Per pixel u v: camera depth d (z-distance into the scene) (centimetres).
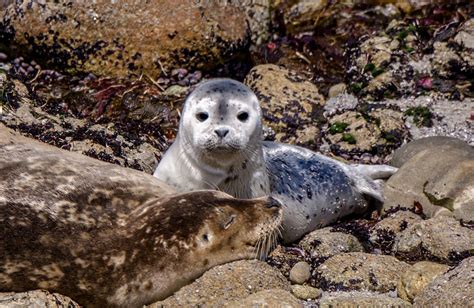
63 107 2545
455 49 2661
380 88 2647
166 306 1659
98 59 2648
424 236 1909
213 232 1708
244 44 2756
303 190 2145
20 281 1614
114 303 1641
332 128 2500
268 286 1698
